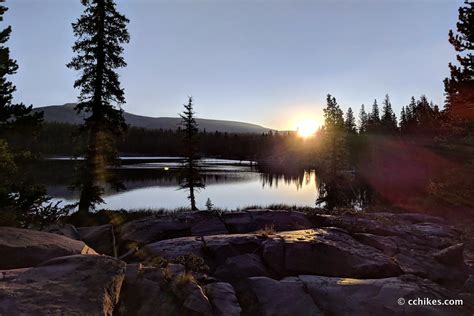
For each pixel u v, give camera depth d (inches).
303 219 586.9
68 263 199.9
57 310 153.0
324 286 297.9
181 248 386.0
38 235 253.8
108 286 184.7
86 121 773.9
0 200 327.3
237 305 245.8
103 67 770.2
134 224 553.6
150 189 1769.2
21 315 143.7
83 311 157.9
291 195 1772.9
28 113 384.5
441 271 371.9
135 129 6894.7
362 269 345.7
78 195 1378.0
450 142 850.8
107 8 767.7
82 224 631.8
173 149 6200.8
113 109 788.0
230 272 333.7
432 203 864.9
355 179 2273.6
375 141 2610.7
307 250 365.1
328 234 431.8
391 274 349.7
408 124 2869.1
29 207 353.4
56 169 2294.5
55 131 5078.7
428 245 481.1
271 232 448.8
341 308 269.4
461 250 405.1
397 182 1829.5
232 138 6624.0
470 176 821.9
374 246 439.2
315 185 2310.5
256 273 334.6
